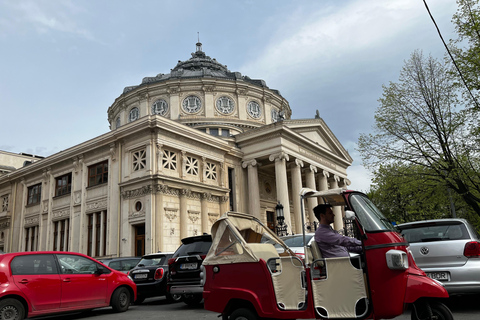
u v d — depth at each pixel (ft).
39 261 31.32
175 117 123.54
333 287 17.88
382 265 16.99
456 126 57.16
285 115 149.59
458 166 56.54
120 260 51.65
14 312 28.50
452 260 26.16
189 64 147.84
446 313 16.39
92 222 92.68
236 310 19.71
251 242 23.24
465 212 100.99
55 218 102.42
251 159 106.93
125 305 36.60
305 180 120.47
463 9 53.98
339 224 103.45
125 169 87.61
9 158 156.87
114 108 142.72
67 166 103.14
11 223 117.60
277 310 18.49
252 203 103.96
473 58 53.16
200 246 36.81
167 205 83.51
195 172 93.76
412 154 61.82
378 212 19.40
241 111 128.47
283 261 19.72
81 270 33.68
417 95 61.21
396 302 16.49
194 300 39.70
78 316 35.63
